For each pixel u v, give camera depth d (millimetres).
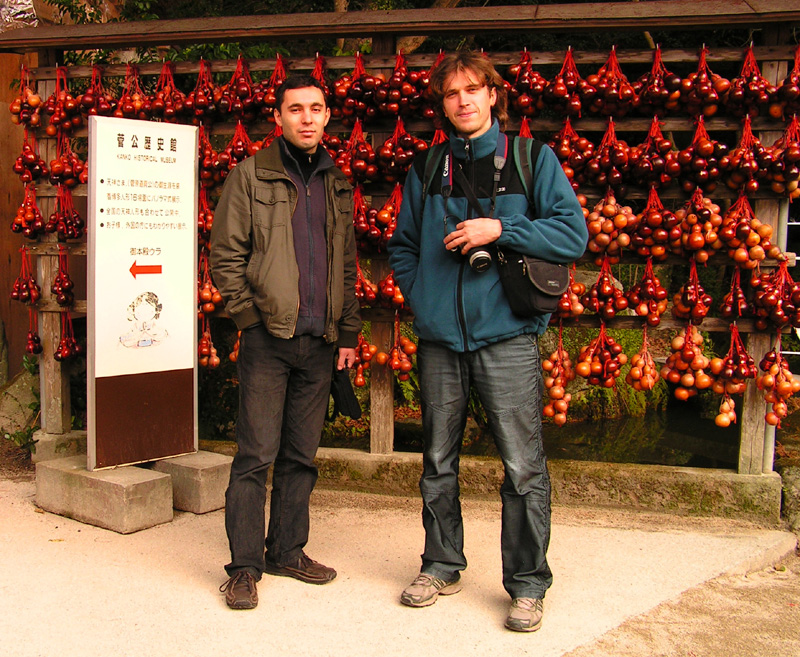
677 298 3676
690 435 5801
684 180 3609
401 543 3365
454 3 6945
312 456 2963
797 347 6570
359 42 6684
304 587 2891
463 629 2596
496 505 3873
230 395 4855
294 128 2707
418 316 2707
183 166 3744
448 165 2682
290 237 2719
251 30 3807
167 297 3732
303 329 2762
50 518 3609
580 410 6332
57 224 4180
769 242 3553
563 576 3045
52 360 4312
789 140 3512
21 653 2406
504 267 2531
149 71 4109
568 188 2568
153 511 3508
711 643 2570
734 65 4379
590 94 3568
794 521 3629
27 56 5266
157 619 2631
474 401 5758
